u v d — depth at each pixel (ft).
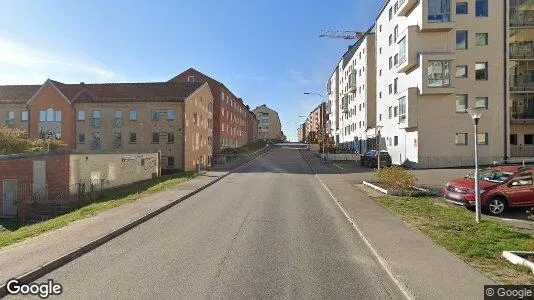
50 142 103.55
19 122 138.41
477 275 21.24
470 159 103.04
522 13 111.75
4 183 67.36
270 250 27.20
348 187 64.75
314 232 32.91
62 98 133.59
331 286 20.27
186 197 55.93
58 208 63.26
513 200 42.96
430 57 101.65
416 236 30.30
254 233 32.50
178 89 140.56
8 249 26.63
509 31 110.93
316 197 55.01
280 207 46.21
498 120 102.99
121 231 33.22
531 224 37.83
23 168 68.49
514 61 113.50
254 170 111.04
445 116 104.12
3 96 142.61
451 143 103.76
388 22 133.69
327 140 197.98
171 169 126.82
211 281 20.90
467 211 41.91
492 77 103.65
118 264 24.09
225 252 26.68
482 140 103.35
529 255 24.13
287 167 121.39
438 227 33.60
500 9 104.06
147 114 129.90
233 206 47.26
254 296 18.84
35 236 31.42
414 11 109.19
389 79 132.16
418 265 23.02
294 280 21.15
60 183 70.38
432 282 20.17
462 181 46.96
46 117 134.41
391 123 128.98
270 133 441.27
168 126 128.88
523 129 113.29
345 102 225.97
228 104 218.18
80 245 27.37
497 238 29.71
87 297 18.76
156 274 22.09
